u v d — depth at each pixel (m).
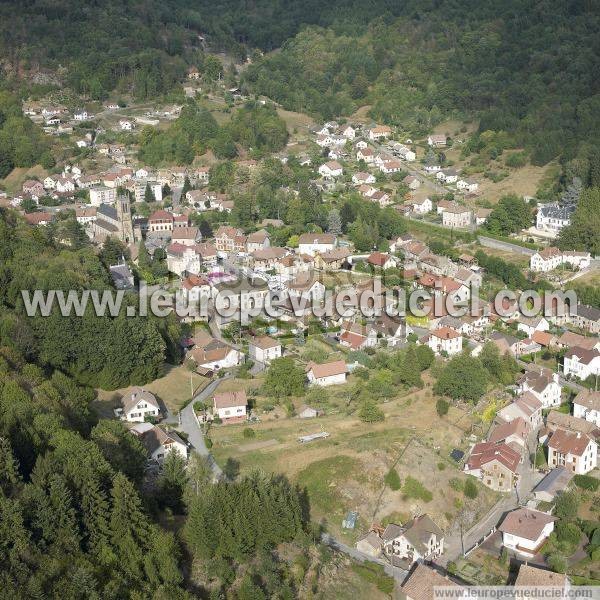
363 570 131.75
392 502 149.62
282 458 155.25
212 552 124.31
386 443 160.62
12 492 116.44
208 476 143.88
